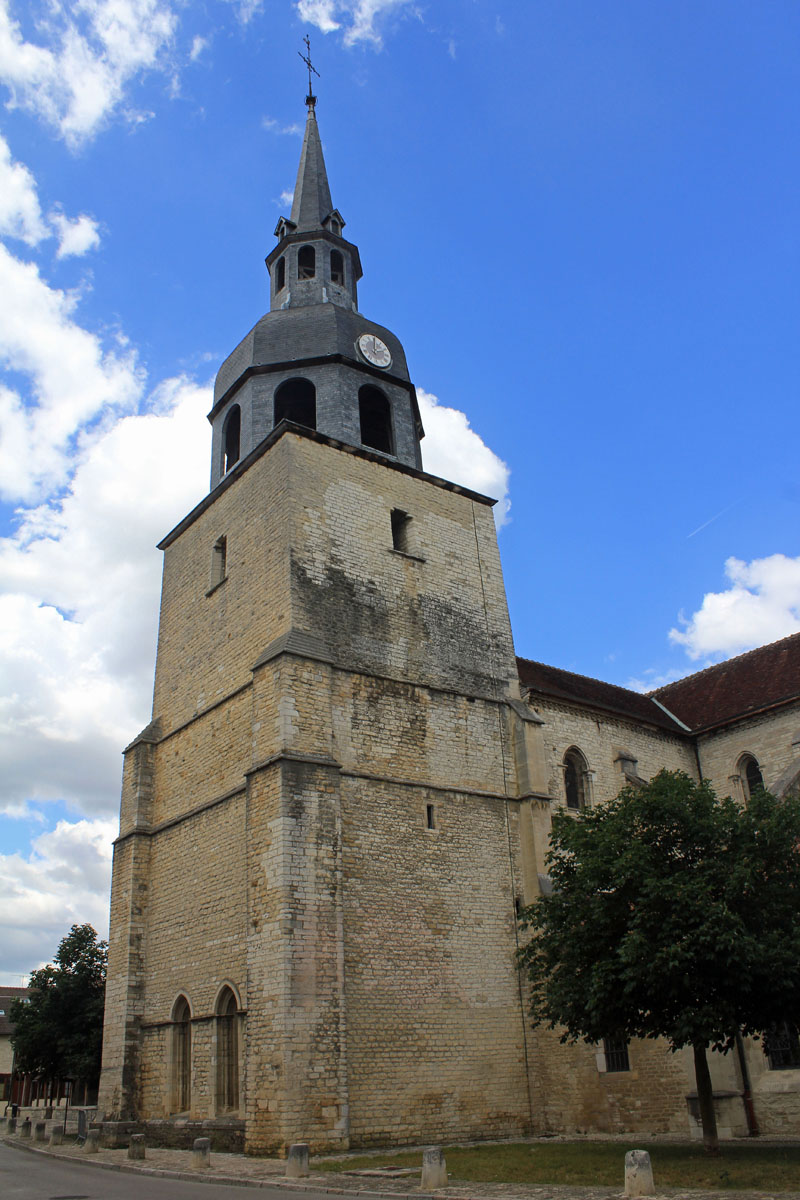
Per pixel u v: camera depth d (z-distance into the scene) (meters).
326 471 23.86
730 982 14.30
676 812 16.06
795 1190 10.80
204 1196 11.84
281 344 26.47
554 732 26.23
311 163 31.72
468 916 21.12
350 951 18.78
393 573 23.98
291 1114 16.41
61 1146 22.59
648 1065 19.94
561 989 16.17
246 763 21.47
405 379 27.53
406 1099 18.41
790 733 28.53
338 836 19.31
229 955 20.11
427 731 22.48
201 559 26.12
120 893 24.25
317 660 20.73
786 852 15.69
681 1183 11.78
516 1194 11.25
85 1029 34.34
